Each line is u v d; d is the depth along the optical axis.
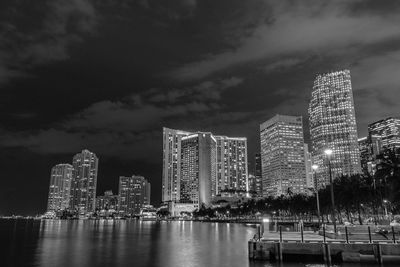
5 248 90.12
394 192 101.69
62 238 127.81
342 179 160.38
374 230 68.75
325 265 50.81
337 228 71.56
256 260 54.09
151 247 89.00
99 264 61.66
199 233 154.62
